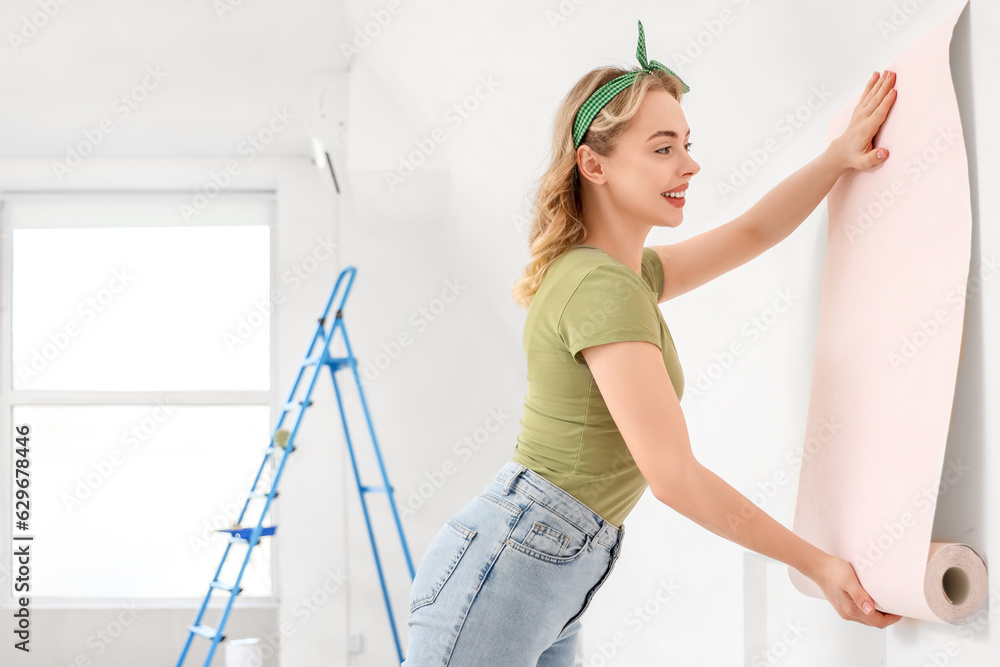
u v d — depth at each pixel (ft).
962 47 2.87
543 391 3.64
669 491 3.14
